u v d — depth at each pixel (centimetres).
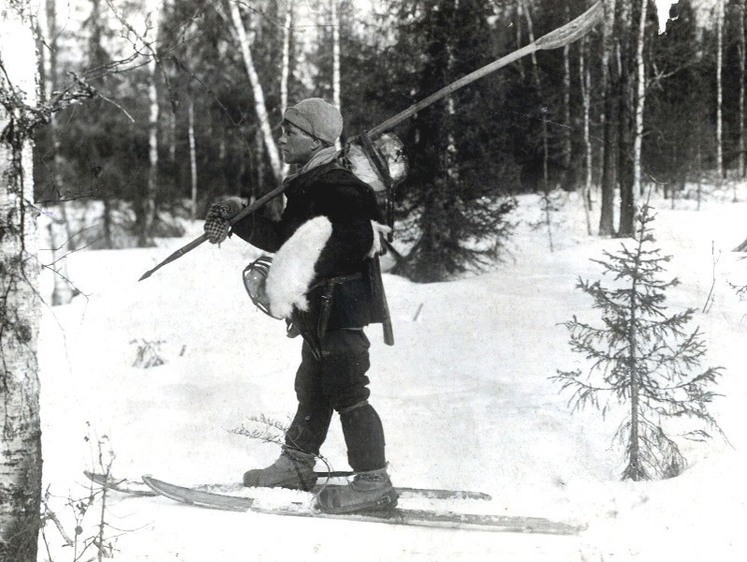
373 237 346
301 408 387
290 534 327
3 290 253
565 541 320
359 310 354
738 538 314
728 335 751
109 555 303
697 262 1311
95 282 1602
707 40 3041
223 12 1286
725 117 3119
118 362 926
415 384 700
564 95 2317
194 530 332
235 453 487
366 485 352
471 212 1747
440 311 1131
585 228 2280
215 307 1271
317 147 367
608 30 2175
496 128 1803
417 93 1753
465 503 366
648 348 699
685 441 455
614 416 517
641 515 345
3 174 253
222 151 3034
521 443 475
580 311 1016
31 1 261
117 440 529
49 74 1288
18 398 256
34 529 261
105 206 2302
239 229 363
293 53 2181
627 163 1897
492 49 1777
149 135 2592
